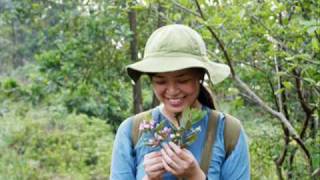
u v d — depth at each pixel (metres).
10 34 17.80
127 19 7.39
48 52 7.49
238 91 4.48
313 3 3.59
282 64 3.99
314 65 3.36
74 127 12.00
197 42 1.96
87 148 10.91
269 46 3.75
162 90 1.94
